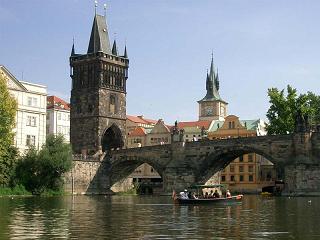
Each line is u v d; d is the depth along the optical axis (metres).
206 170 131.00
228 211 63.22
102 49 162.75
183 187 130.88
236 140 123.88
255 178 172.25
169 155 136.88
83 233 38.56
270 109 133.12
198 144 130.50
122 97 166.75
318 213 58.00
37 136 136.50
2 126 103.69
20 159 122.00
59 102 190.00
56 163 122.56
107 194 147.62
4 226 43.47
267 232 39.00
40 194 120.38
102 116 159.38
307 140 112.12
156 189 164.75
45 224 45.31
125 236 36.84
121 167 152.25
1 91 105.62
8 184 117.19
